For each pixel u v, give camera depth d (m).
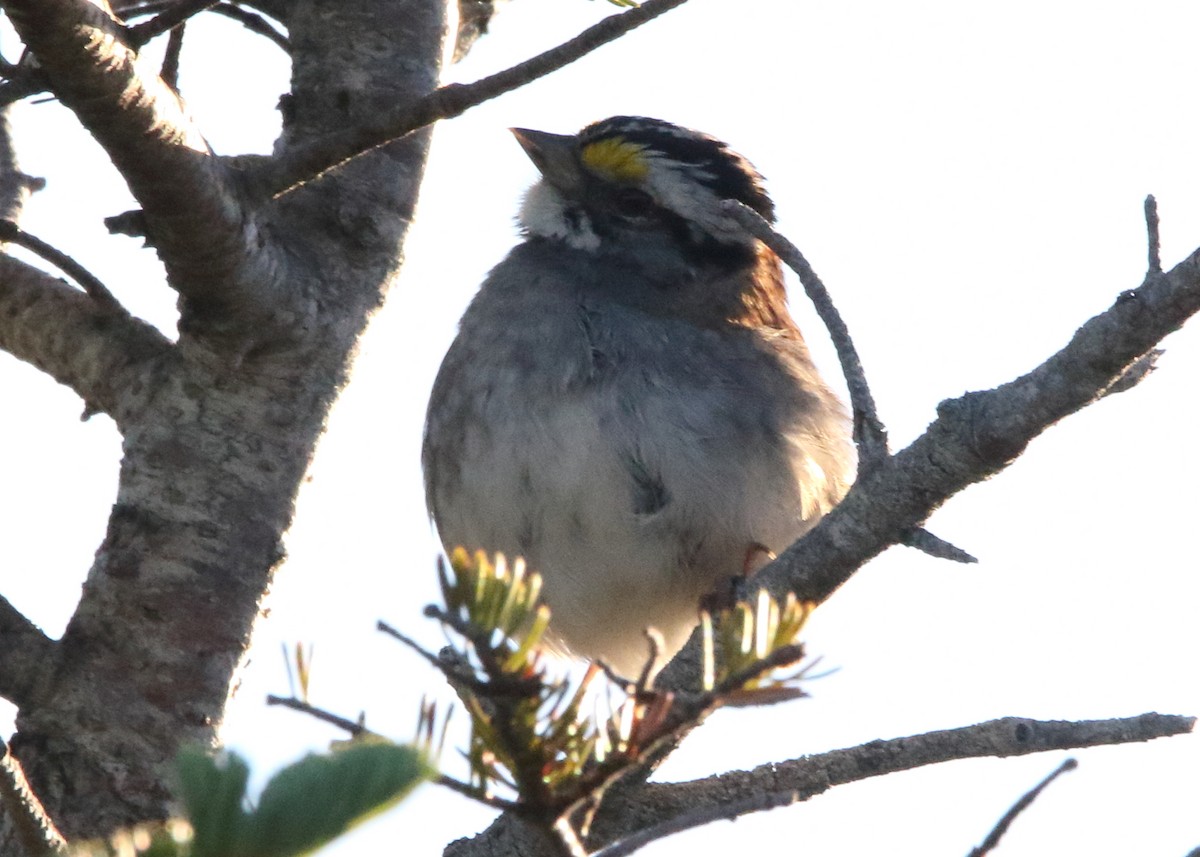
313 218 9.63
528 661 4.82
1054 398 7.29
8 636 8.70
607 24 8.03
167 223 8.34
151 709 8.77
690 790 8.32
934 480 7.46
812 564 7.62
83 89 7.45
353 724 5.41
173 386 9.32
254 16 10.66
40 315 9.72
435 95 8.33
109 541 9.11
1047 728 8.25
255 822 3.89
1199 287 7.06
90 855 4.40
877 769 8.38
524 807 4.95
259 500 9.22
